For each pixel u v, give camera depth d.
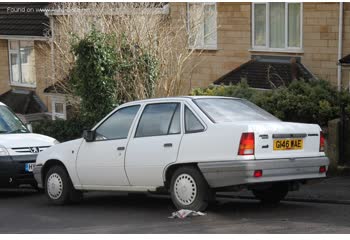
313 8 19.28
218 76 21.41
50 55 23.19
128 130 10.98
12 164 13.29
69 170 11.80
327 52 19.16
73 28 20.66
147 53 18.55
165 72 19.06
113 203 12.17
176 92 19.17
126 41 18.62
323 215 10.08
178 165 10.19
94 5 20.12
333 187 12.90
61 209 11.65
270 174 9.62
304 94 16.05
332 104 15.61
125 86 18.52
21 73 28.27
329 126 14.89
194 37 20.75
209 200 10.03
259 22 20.58
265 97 16.12
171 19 20.97
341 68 18.75
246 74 20.09
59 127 20.28
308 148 10.21
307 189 12.72
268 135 9.73
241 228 9.16
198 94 17.95
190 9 20.75
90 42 18.09
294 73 19.16
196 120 10.15
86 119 18.88
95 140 11.43
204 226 9.37
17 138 13.88
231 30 21.08
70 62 20.77
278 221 9.62
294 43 20.02
